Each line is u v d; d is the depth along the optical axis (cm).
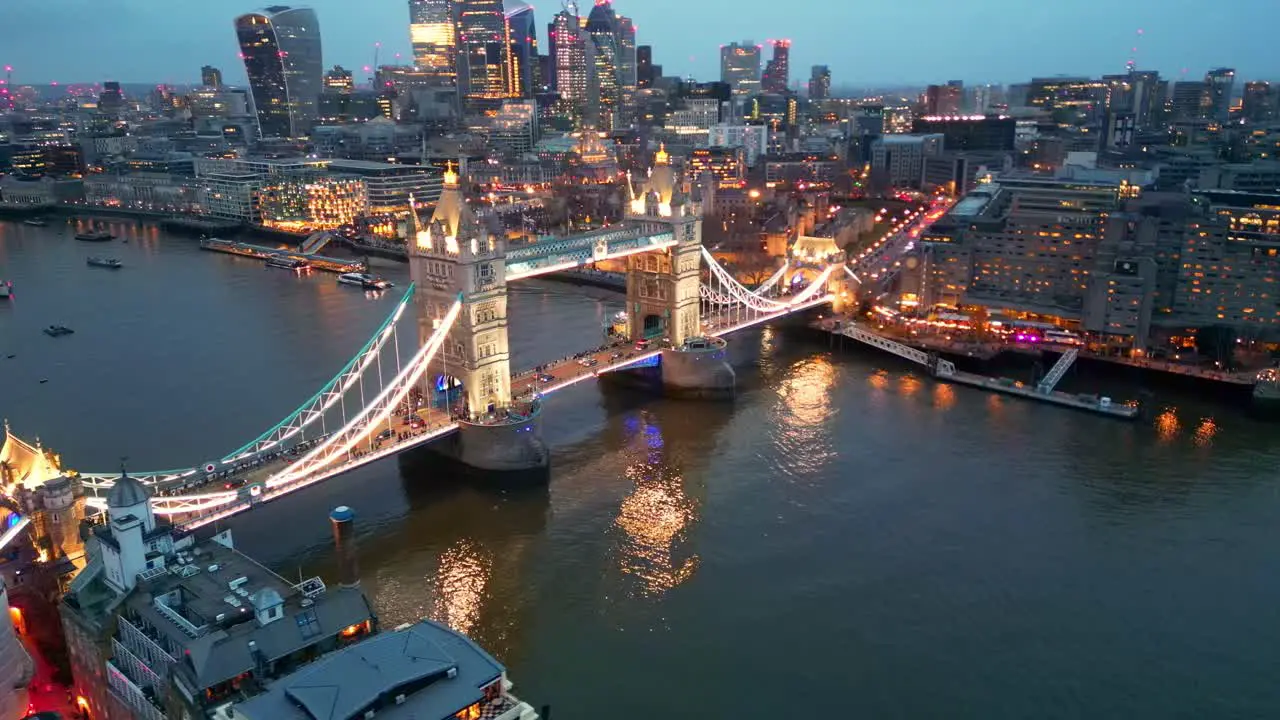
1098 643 13462
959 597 14538
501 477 18175
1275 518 16962
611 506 17538
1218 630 13750
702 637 13512
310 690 8950
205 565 11462
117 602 10888
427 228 19012
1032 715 12031
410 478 18825
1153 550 15900
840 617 14025
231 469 16638
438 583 14838
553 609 14188
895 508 17400
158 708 9956
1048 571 15262
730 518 17062
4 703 10706
